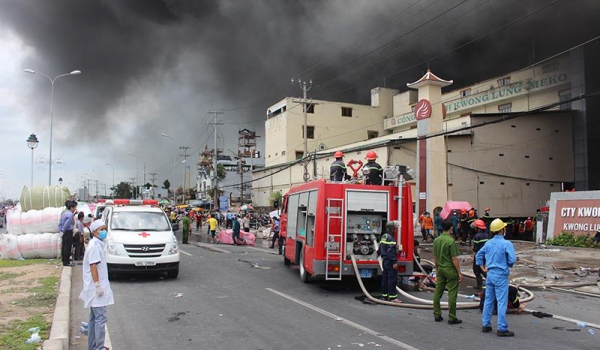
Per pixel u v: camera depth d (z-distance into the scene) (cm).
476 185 3147
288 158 5366
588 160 3291
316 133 5484
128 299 984
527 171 3275
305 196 1247
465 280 1319
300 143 5434
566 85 3422
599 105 3331
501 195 3197
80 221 1602
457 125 3300
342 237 1075
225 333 712
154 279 1260
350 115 5672
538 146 3322
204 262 1673
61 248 1584
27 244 1612
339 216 1083
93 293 587
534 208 3269
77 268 1408
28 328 699
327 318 820
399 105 5497
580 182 3328
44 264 1459
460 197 3111
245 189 7631
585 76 3316
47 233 1648
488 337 699
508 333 705
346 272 1068
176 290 1095
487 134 3203
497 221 732
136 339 680
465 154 3156
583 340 685
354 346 644
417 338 690
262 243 2917
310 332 719
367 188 1102
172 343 660
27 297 941
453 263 784
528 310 907
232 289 1116
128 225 1298
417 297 1046
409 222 1099
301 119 5469
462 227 2397
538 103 3628
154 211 1386
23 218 1633
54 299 923
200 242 2883
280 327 750
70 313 856
